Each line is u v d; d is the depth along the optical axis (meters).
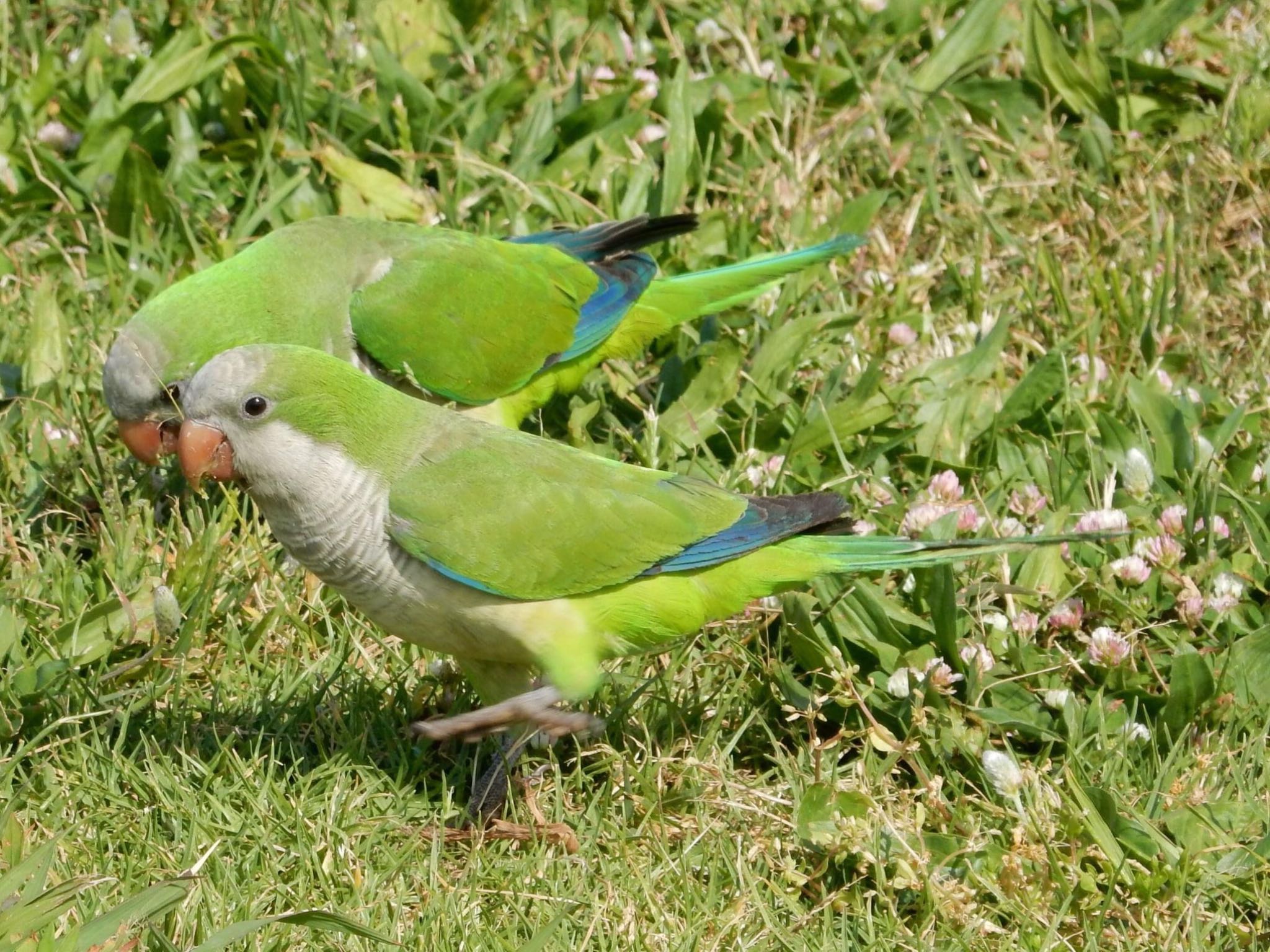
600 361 11.22
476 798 8.07
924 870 7.34
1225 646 8.86
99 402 10.76
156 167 12.70
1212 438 10.47
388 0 14.41
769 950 7.21
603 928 7.19
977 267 12.18
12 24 14.28
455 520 7.53
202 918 6.98
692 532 7.89
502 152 13.48
